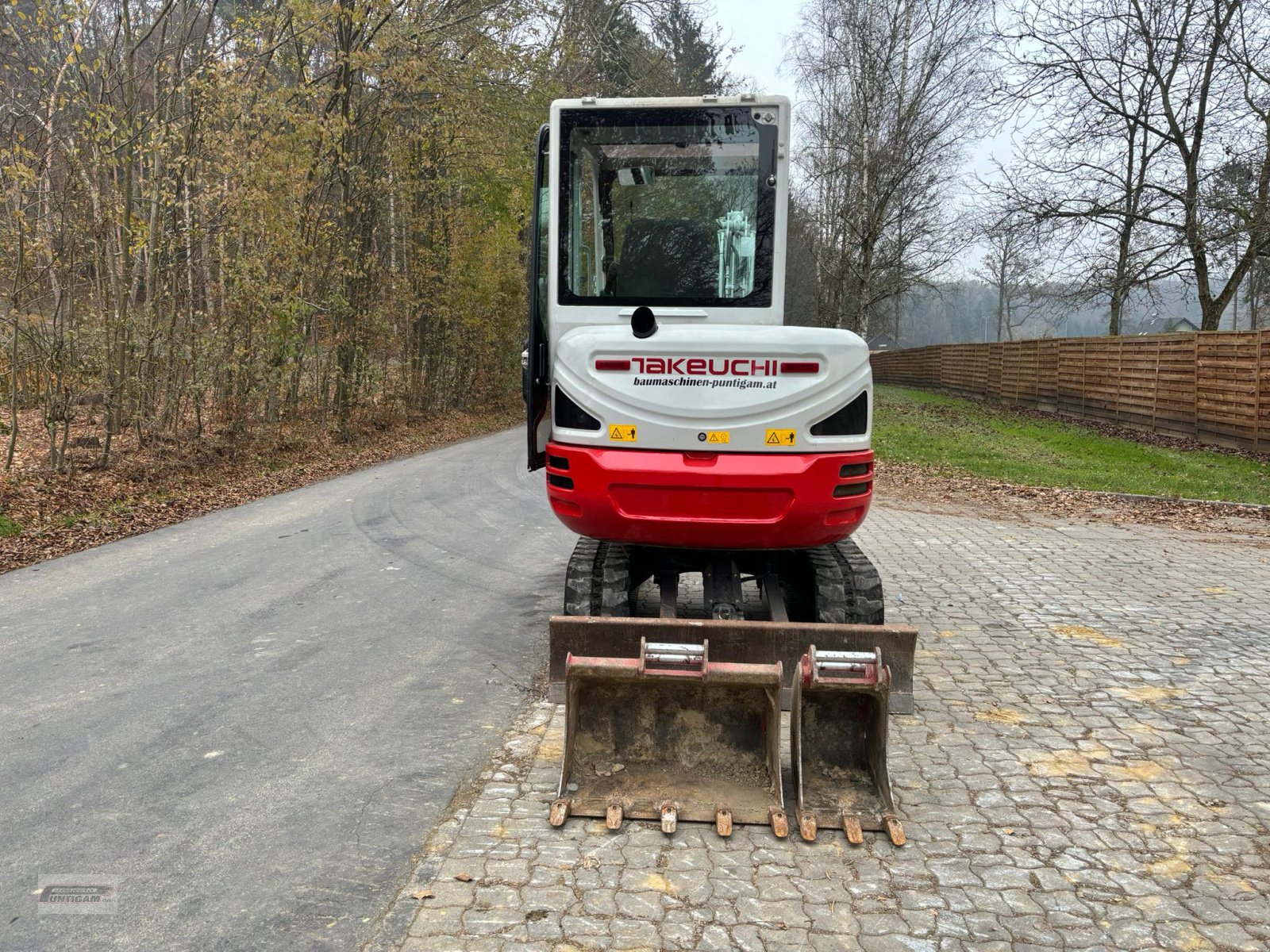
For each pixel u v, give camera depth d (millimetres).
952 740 4258
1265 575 7594
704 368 4309
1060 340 24625
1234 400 15789
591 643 4309
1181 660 5426
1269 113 19188
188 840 3385
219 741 4273
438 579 7383
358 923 2875
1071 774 3926
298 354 15664
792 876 3131
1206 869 3193
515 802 3650
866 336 28203
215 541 8883
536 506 11008
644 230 4922
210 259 14273
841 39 26875
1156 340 18812
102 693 4891
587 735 3867
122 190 12586
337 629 6039
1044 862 3229
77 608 6551
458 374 26766
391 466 15398
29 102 11766
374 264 18422
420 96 18203
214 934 2820
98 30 13141
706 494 4324
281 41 13938
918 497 11734
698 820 3482
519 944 2748
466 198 23000
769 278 4895
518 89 20266
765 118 4848
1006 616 6355
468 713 4633
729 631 4176
